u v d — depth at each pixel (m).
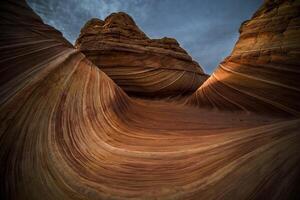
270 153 4.18
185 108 15.66
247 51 13.09
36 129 4.31
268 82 10.32
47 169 3.88
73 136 5.27
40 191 3.43
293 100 8.50
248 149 4.75
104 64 22.80
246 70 12.36
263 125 6.99
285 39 10.55
